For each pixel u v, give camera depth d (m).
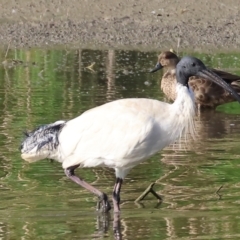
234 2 31.53
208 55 26.56
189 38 29.14
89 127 11.33
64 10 31.23
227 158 13.98
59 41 28.70
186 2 31.48
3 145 14.51
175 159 13.95
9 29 29.61
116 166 11.33
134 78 22.23
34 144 11.71
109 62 24.98
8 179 12.48
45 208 11.08
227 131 16.55
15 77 22.09
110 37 29.23
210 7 31.34
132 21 30.66
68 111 17.44
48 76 22.28
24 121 16.42
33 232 10.05
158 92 20.16
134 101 11.41
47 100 18.72
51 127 11.66
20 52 26.50
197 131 16.53
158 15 31.03
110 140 11.17
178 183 12.45
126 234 10.03
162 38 29.16
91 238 9.88
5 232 10.03
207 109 19.69
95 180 12.66
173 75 19.25
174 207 11.22
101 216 10.80
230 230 10.11
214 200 11.48
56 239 9.78
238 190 12.02
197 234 9.98
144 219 10.67
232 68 23.78
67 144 11.40
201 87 19.27
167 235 9.95
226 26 30.28
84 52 26.88
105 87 20.69
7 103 18.34
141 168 13.34
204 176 12.81
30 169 13.07
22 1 31.41
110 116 11.27
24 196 11.62
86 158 11.33
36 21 30.52
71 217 10.75
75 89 20.27
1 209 11.00
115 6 31.38
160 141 11.23
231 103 20.72
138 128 11.06
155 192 11.64
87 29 29.92
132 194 11.92
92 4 31.41
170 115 11.25
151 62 25.14
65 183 12.36
